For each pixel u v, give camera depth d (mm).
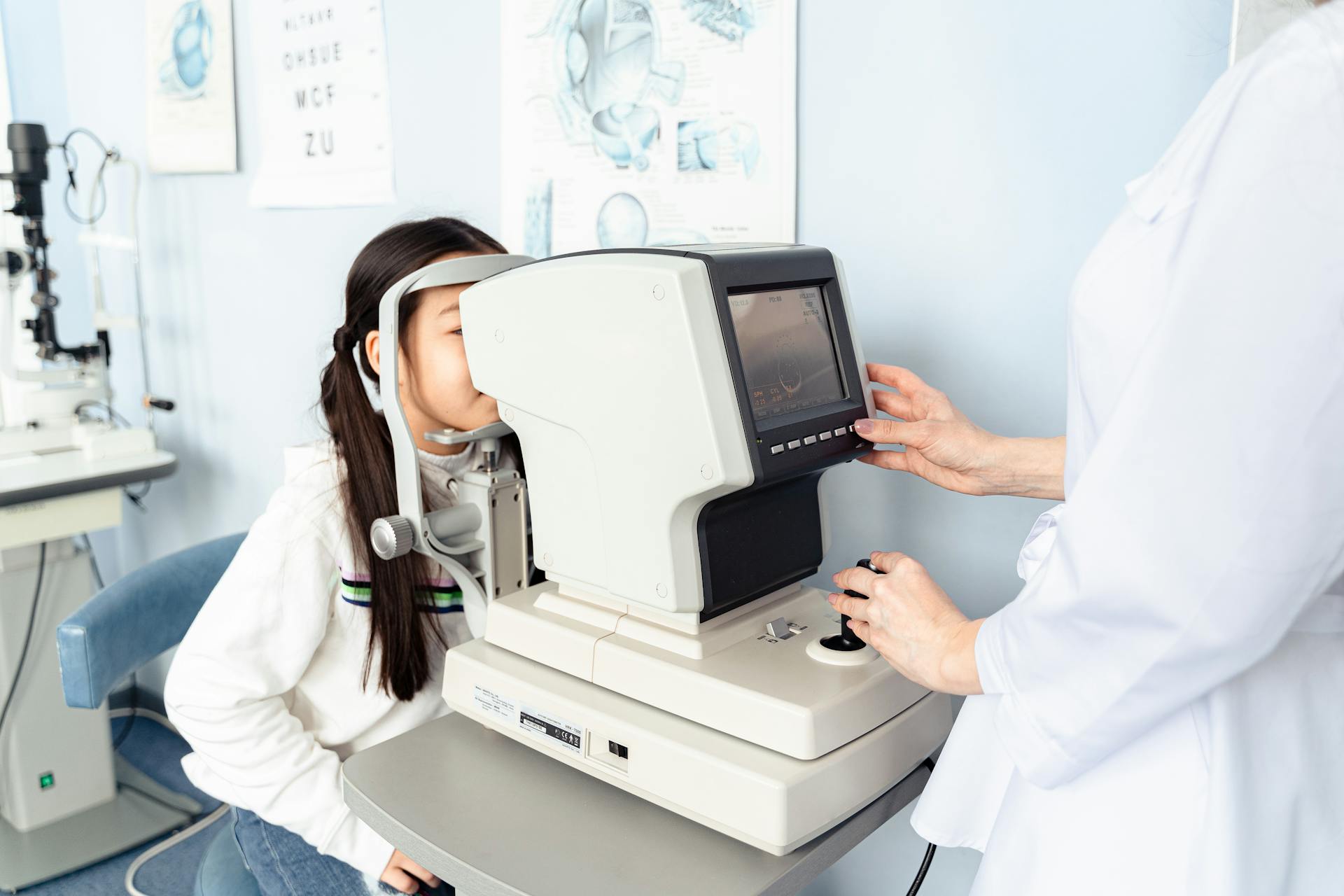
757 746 751
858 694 770
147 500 2441
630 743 786
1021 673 598
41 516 1874
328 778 1045
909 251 1142
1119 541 520
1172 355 501
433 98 1607
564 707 831
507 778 852
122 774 2219
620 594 836
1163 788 596
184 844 1974
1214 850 572
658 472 772
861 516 1242
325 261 1848
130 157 2252
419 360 1021
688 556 794
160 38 2064
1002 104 1051
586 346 796
